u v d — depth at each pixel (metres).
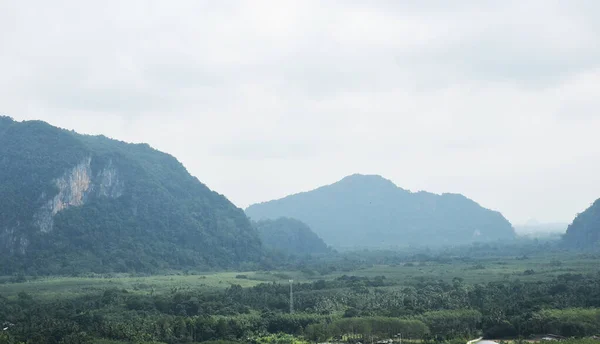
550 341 182.00
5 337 183.25
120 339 197.12
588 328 194.88
